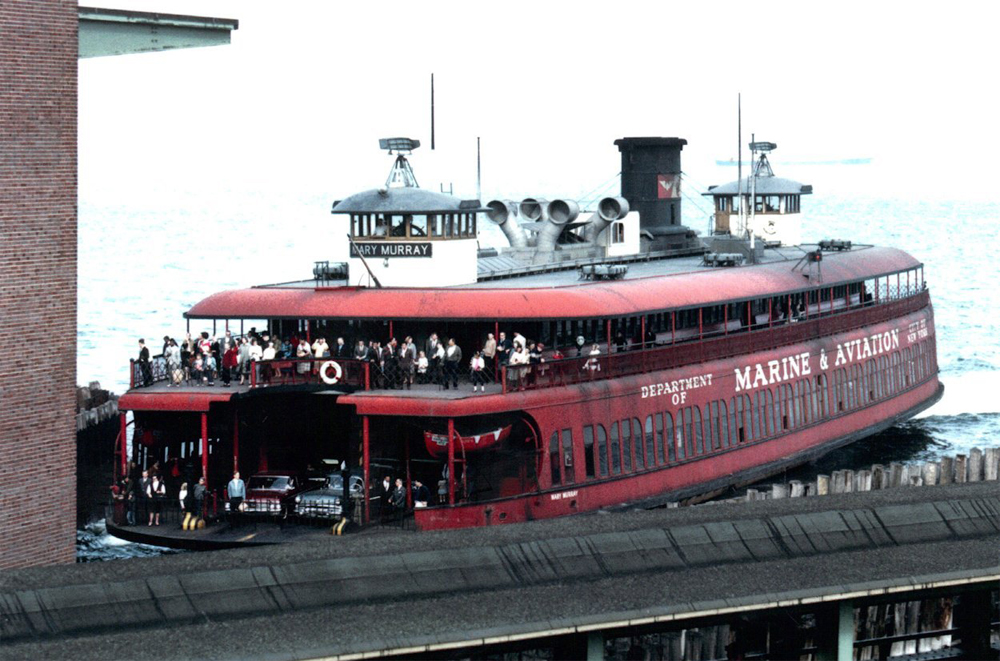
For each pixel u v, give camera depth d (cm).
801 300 10131
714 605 3972
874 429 10250
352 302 7362
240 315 7469
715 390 8344
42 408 5597
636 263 10206
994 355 15100
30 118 5494
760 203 12731
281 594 3859
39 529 5609
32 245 5522
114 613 3700
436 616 3816
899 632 5972
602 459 7344
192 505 6750
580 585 4078
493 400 6712
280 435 7356
